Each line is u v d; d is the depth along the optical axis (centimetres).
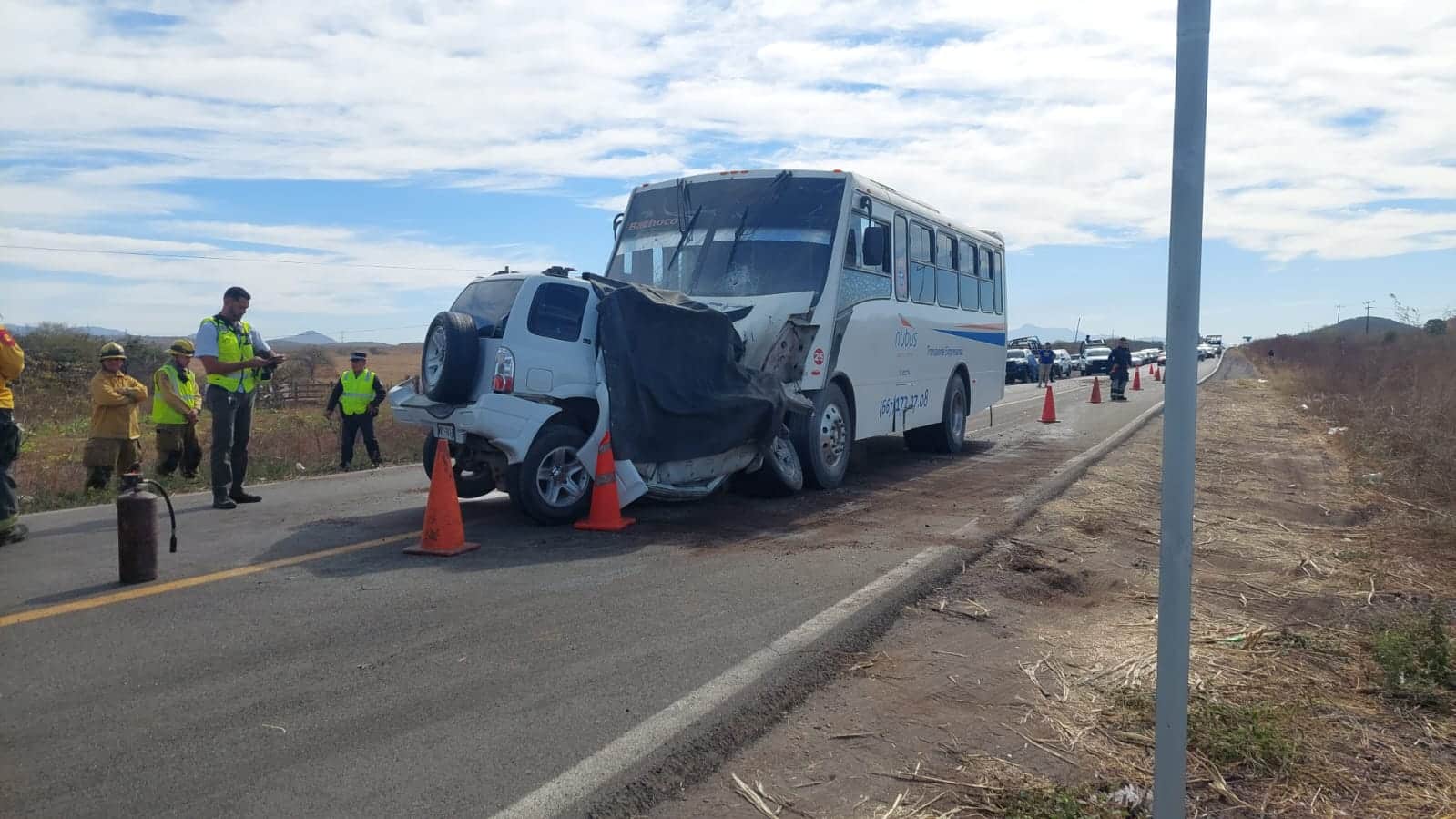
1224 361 7450
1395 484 1152
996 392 1783
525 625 580
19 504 1025
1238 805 383
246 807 364
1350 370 3014
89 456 1100
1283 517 965
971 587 682
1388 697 486
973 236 1611
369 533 846
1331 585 701
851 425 1155
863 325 1159
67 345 3180
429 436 988
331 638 554
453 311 912
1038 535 848
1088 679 509
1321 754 423
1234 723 439
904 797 384
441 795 375
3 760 400
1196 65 261
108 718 441
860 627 579
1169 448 273
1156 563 765
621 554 764
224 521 909
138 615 592
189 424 1174
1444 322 3122
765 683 489
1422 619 571
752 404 950
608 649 539
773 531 861
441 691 477
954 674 514
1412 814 378
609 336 868
